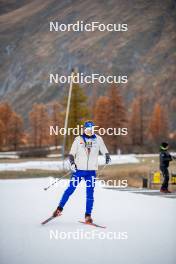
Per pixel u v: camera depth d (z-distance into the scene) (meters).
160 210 20.69
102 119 125.81
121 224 16.80
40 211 20.55
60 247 12.86
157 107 177.38
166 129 174.50
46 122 139.62
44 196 27.64
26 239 14.02
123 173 47.41
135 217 18.50
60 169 58.41
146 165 63.03
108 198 25.88
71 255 11.87
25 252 12.23
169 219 17.98
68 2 117.25
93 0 127.62
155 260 11.31
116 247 12.84
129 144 142.00
